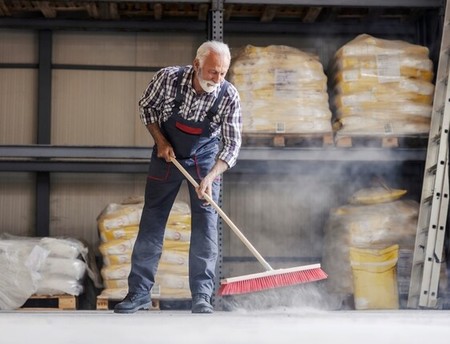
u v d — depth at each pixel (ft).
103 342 10.94
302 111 23.70
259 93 23.73
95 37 27.09
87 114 26.89
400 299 23.89
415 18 27.32
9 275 22.39
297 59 23.94
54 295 22.85
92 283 25.63
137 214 23.38
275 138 23.81
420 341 11.08
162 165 17.75
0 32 26.81
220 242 23.86
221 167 17.37
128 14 26.68
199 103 17.17
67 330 11.51
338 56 24.49
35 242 23.13
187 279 23.18
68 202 26.55
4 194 26.43
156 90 17.22
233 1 23.95
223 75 16.67
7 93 26.73
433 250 22.98
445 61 23.72
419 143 24.73
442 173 23.09
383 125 23.89
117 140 26.89
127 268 23.16
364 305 23.03
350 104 23.97
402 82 24.11
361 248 23.53
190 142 17.66
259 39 27.63
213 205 17.07
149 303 18.22
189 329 11.69
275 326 12.00
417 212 24.04
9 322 12.25
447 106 23.17
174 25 26.73
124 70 27.09
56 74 26.89
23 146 23.34
